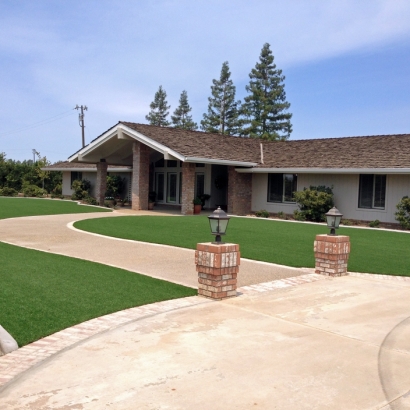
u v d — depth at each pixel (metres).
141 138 24.02
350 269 10.20
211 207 28.45
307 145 26.55
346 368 4.83
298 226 19.19
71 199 35.06
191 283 8.49
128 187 34.12
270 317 6.54
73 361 4.91
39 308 6.68
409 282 9.02
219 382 4.44
